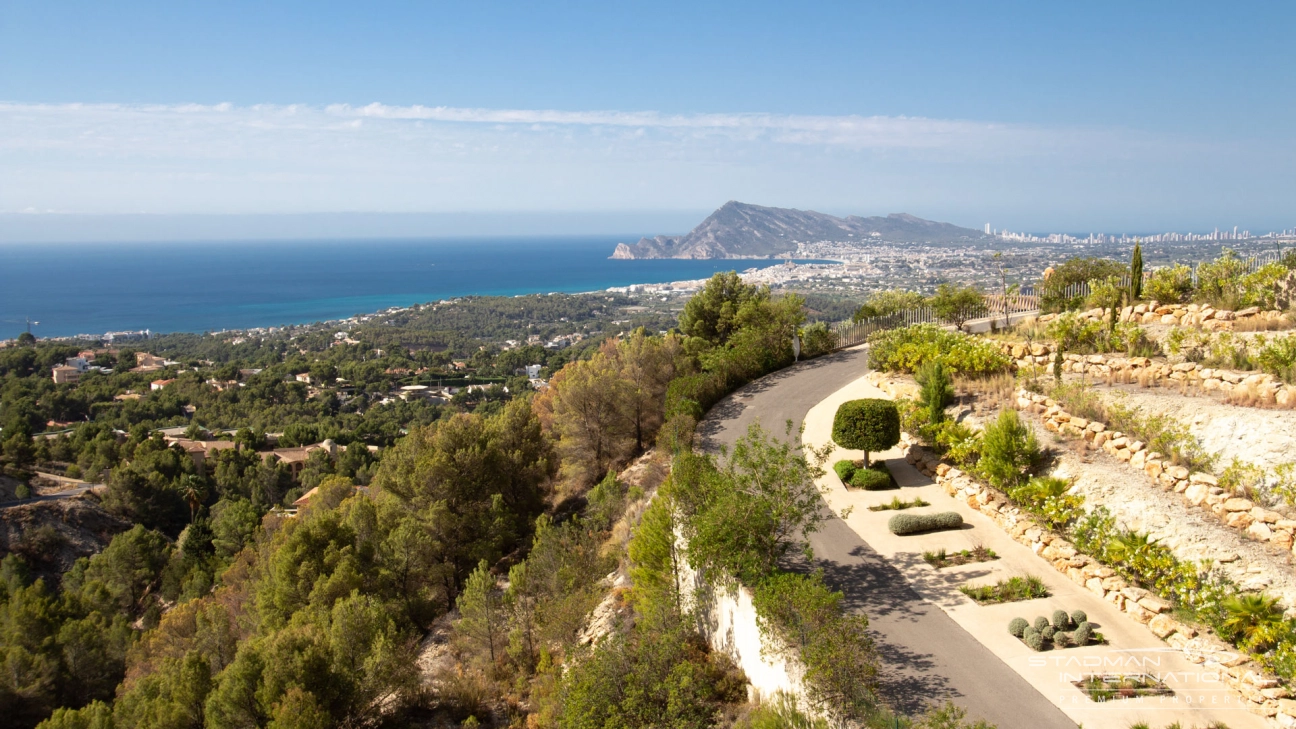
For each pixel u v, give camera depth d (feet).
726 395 86.89
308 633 58.90
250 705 56.29
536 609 61.31
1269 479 40.16
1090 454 49.96
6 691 93.35
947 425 58.34
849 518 52.85
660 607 46.85
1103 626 37.91
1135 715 31.63
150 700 69.10
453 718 56.13
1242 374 49.19
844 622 34.50
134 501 200.85
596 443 96.63
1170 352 57.62
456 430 96.43
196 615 93.66
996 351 67.62
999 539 47.91
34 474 218.79
